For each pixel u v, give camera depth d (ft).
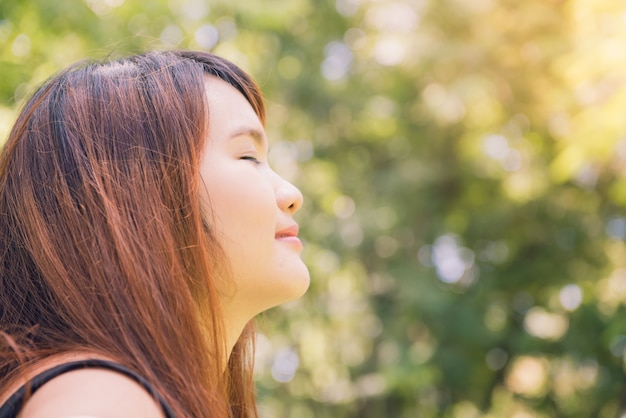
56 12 13.82
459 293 33.06
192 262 3.98
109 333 3.66
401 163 32.78
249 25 20.52
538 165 30.89
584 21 18.92
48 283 3.88
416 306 31.45
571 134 21.24
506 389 33.96
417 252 33.32
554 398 32.89
